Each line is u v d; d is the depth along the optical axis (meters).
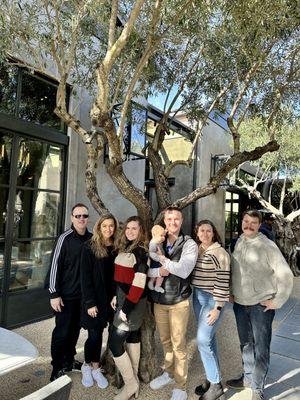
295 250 10.53
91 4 3.02
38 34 3.73
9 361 2.14
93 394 2.96
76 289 3.24
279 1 2.78
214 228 3.08
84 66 4.98
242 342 3.14
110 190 6.48
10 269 4.74
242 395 3.02
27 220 5.10
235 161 3.71
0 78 4.68
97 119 2.82
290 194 13.92
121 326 2.80
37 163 5.23
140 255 2.87
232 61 4.31
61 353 3.21
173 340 2.90
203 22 3.49
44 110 5.37
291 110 4.91
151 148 4.36
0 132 4.68
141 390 3.05
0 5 3.35
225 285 2.84
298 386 3.22
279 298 2.77
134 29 3.75
